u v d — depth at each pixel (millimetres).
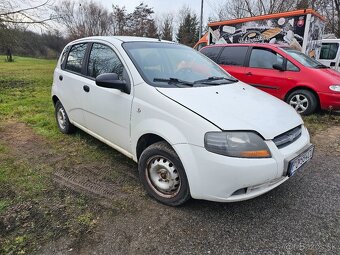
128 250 2225
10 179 3197
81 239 2316
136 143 2975
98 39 3715
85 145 4238
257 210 2744
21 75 15289
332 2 21109
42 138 4531
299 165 2611
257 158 2312
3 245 2229
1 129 4969
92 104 3572
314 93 6039
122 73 3146
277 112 2805
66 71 4246
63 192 2967
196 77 3320
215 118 2414
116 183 3178
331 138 4910
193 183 2453
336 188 3180
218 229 2473
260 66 6656
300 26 8648
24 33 12758
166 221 2557
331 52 10203
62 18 13617
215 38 11078
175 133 2521
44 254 2158
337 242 2340
